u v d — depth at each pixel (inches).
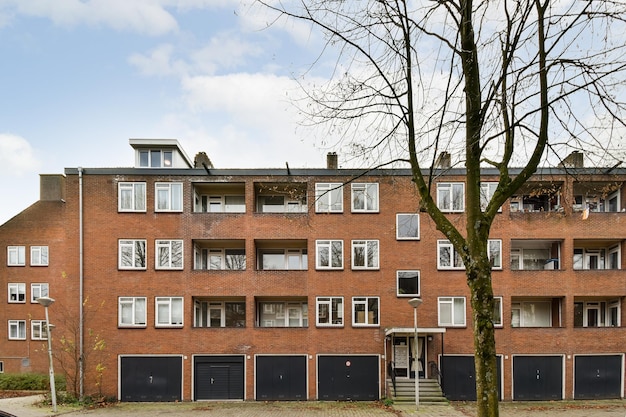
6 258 1596.9
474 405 1037.8
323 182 1167.6
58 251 1593.3
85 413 956.6
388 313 1134.4
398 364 1155.3
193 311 1152.8
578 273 1135.0
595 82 358.6
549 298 1210.0
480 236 352.8
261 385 1119.6
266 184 1192.2
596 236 1140.5
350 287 1142.3
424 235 1151.6
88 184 1161.4
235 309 1231.5
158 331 1125.1
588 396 1112.2
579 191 1235.2
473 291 349.1
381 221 1157.7
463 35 360.5
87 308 1128.2
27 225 1605.6
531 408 1008.9
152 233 1152.2
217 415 939.3
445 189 1162.0
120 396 1108.5
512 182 361.4
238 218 1159.6
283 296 1164.5
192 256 1154.0
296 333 1128.2
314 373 1118.4
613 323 1194.0
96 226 1150.3
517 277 1137.4
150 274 1141.1
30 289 1581.0
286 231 1157.1
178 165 1288.1
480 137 358.6
